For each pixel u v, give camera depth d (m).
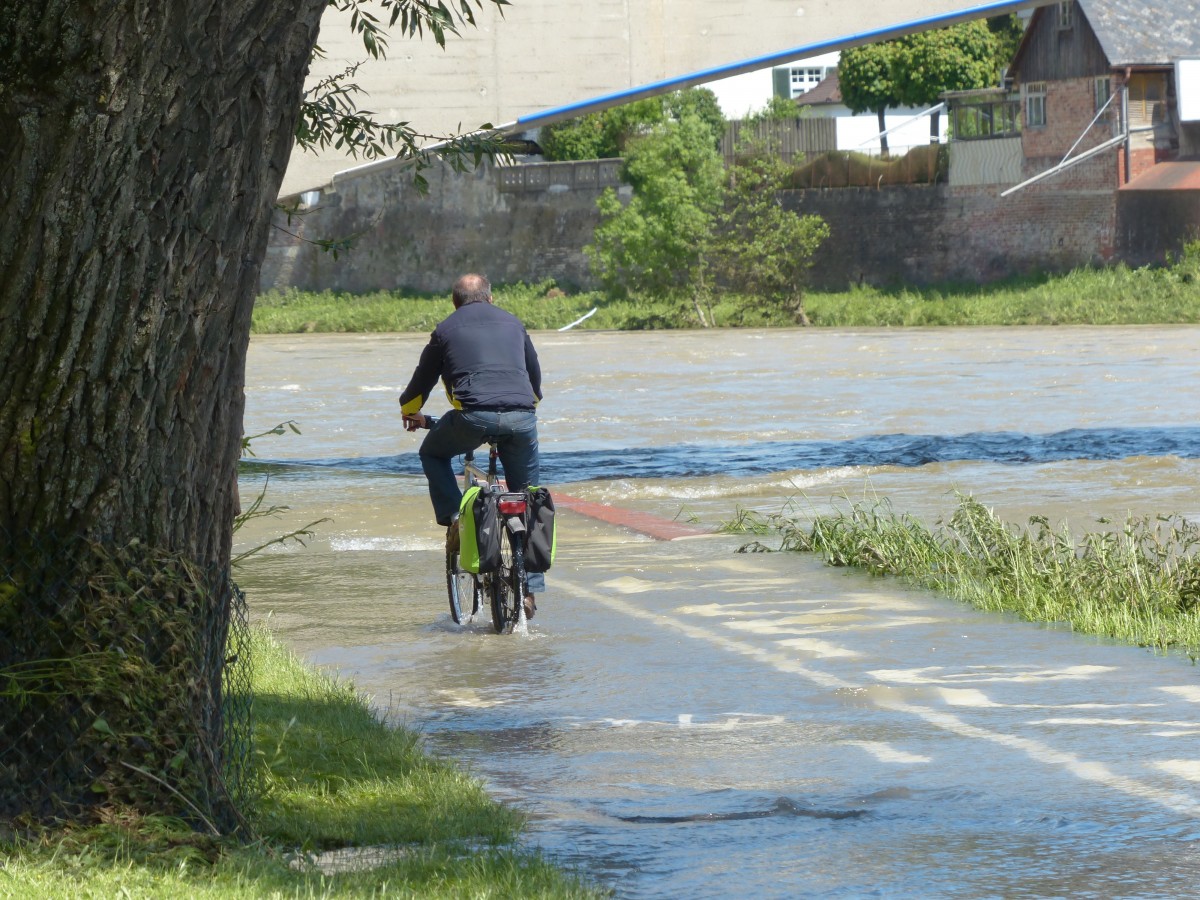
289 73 14.98
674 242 188.88
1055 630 26.47
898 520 39.47
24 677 14.78
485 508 26.91
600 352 135.12
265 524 41.94
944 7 59.47
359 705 21.33
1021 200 198.25
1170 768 17.97
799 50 59.62
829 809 16.81
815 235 184.62
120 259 14.38
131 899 13.26
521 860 14.64
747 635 26.58
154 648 15.26
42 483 14.70
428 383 28.44
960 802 16.92
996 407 77.75
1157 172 185.00
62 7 13.59
